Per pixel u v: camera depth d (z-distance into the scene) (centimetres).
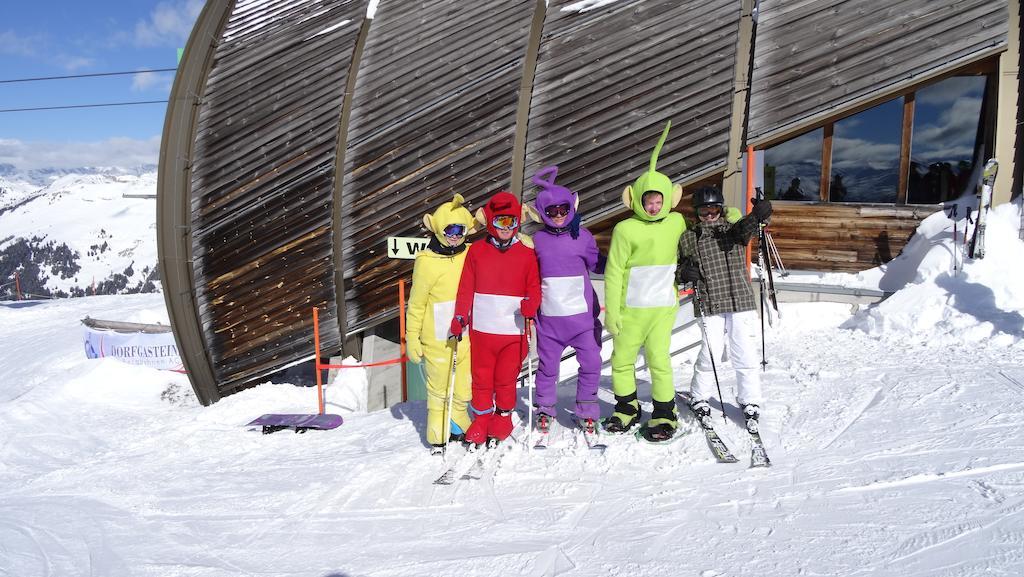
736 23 701
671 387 430
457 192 750
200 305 833
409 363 788
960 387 456
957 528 288
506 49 771
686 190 730
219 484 464
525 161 734
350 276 782
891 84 673
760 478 362
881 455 370
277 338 812
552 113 734
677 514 333
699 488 359
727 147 675
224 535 376
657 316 418
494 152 743
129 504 445
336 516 383
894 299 677
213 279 828
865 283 766
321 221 791
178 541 376
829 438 404
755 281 713
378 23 838
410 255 722
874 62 682
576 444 432
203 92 859
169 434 639
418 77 794
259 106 834
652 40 724
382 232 771
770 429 428
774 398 483
